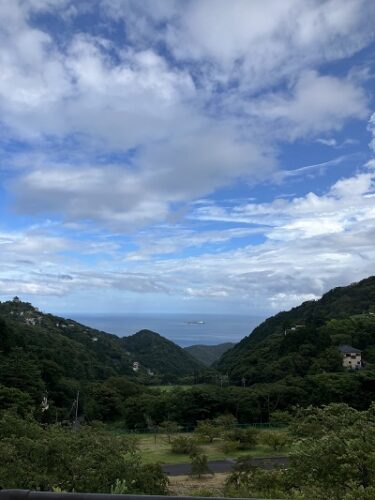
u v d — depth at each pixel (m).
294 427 15.96
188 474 36.50
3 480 13.64
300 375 83.19
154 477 18.81
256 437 50.59
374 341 98.50
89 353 117.44
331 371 80.25
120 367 123.88
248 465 30.02
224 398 67.31
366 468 11.42
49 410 62.38
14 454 14.50
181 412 66.44
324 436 13.20
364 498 9.19
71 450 16.06
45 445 15.45
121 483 11.39
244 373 93.38
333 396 67.50
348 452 11.56
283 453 46.06
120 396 76.81
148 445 52.91
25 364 66.31
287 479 13.20
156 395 74.44
